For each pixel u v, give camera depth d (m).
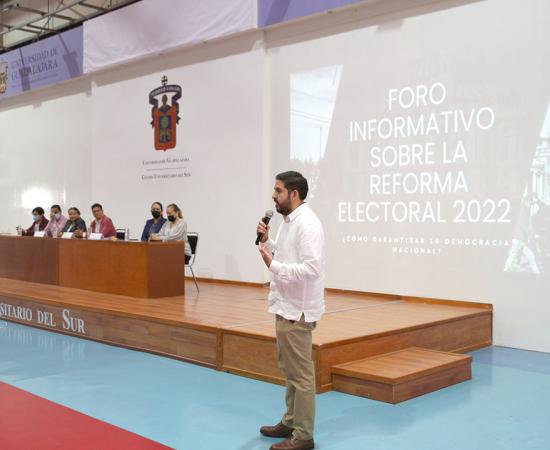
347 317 5.60
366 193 7.07
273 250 3.52
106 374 4.98
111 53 9.98
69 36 10.89
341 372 4.41
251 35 8.20
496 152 6.03
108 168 10.44
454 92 6.34
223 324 5.22
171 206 7.36
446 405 4.12
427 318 5.55
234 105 8.45
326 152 7.46
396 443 3.43
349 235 7.24
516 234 5.90
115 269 7.27
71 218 9.02
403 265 6.75
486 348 5.93
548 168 5.69
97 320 6.29
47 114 12.06
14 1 11.98
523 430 3.64
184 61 9.13
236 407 4.10
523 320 5.87
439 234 6.46
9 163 13.15
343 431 3.62
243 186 8.37
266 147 8.16
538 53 5.76
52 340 6.37
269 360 4.70
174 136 9.31
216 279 8.73
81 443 3.43
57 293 7.38
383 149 6.92
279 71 8.00
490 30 6.08
